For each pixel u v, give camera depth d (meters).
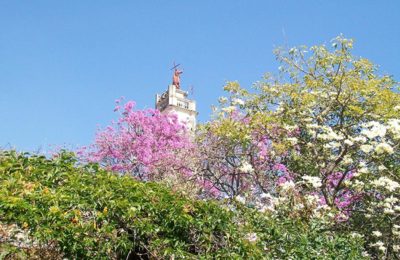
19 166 6.02
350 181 11.20
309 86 12.45
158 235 5.93
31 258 5.25
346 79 12.05
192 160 13.39
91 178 5.96
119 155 17.02
